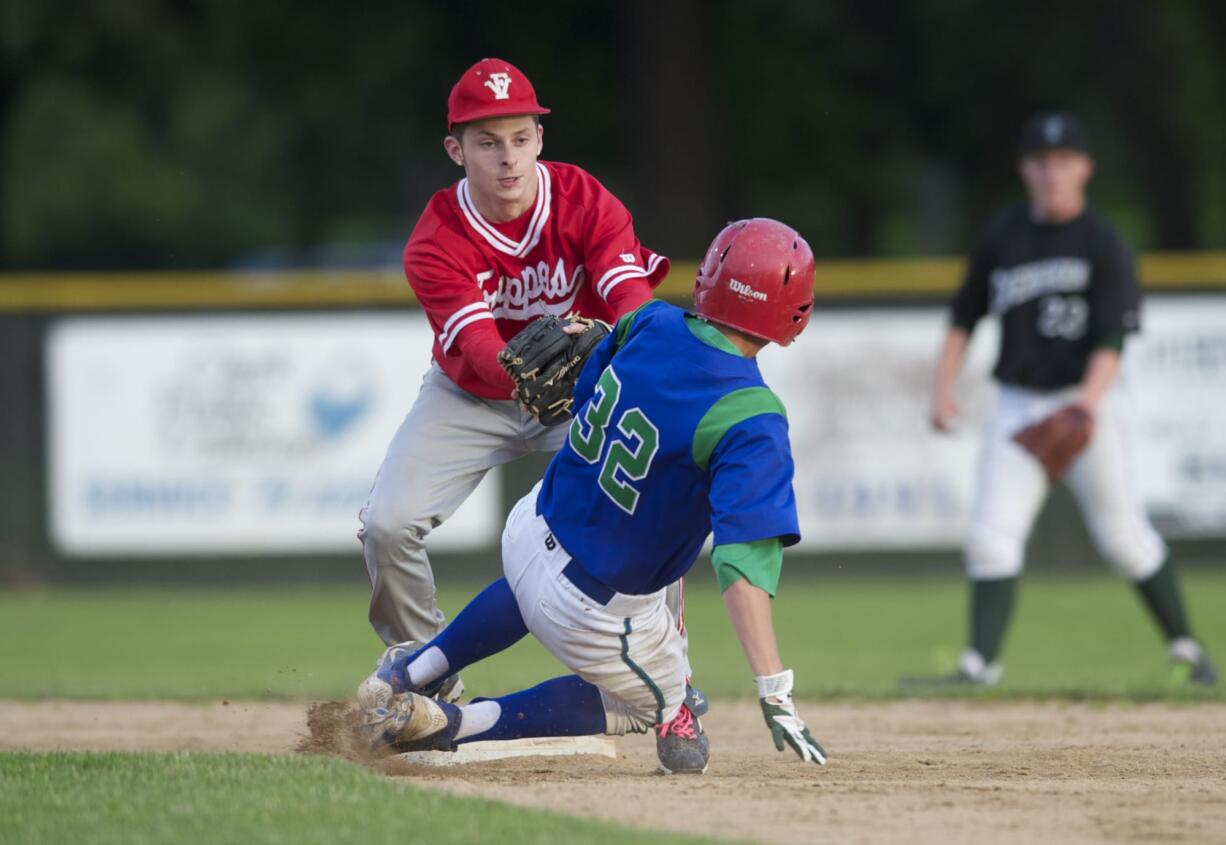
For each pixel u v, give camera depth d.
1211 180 90.19
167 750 20.84
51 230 96.06
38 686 29.22
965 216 97.38
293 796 15.29
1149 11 77.50
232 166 91.50
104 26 79.56
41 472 48.94
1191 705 25.75
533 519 16.98
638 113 72.06
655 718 17.59
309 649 36.31
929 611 43.41
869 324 48.16
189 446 48.84
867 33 82.62
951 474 48.03
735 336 15.88
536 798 15.87
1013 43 82.06
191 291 48.66
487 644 17.83
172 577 48.88
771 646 15.41
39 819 14.39
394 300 48.41
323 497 48.66
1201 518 47.94
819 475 48.41
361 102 83.75
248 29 79.38
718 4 79.44
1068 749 20.59
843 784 16.98
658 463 15.74
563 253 18.98
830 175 85.69
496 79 18.09
